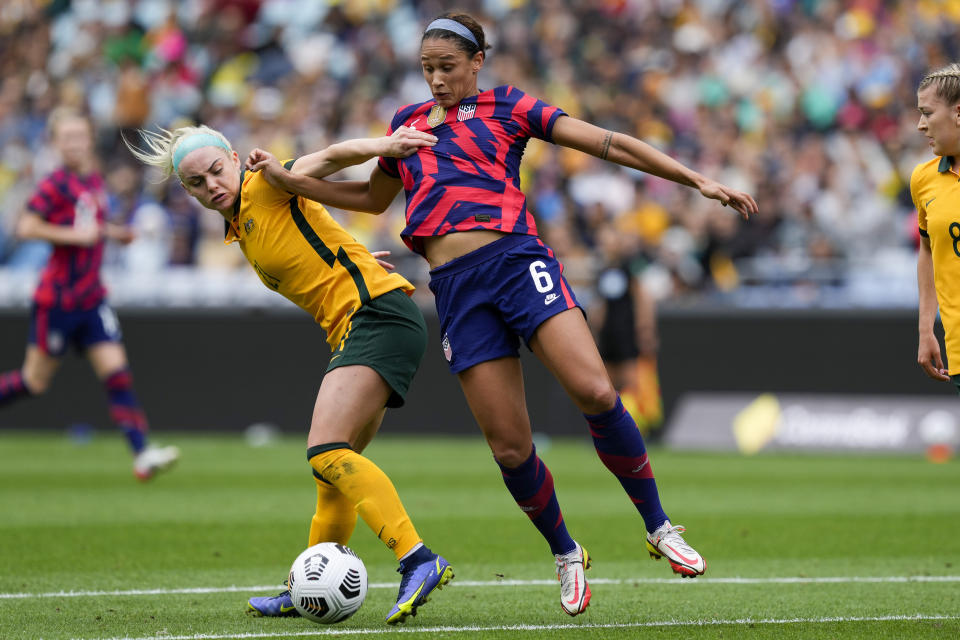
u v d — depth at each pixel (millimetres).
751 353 51469
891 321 49969
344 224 60969
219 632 16516
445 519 29766
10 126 72562
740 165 61000
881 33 68625
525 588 20734
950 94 16625
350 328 17547
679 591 20391
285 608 17719
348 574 16688
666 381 52438
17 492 34875
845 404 50156
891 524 29062
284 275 18062
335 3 76625
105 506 31859
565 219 60219
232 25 75938
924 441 48625
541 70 69125
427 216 17141
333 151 17516
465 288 17016
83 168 36562
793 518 30125
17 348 55094
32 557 23844
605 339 50156
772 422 50719
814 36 69188
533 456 17328
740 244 57094
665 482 38625
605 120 66688
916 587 20688
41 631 16656
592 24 71812
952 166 17234
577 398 16797
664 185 62312
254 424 55156
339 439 17062
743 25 71125
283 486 36625
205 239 60500
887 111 65250
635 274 50031
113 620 17516
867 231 57656
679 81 68312
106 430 55656
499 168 17125
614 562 23875
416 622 17406
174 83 72750
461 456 46531
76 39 77688
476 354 17047
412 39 74125
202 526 28328
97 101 73250
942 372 18375
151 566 22938
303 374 55031
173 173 18391
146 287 57031
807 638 16016
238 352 55406
